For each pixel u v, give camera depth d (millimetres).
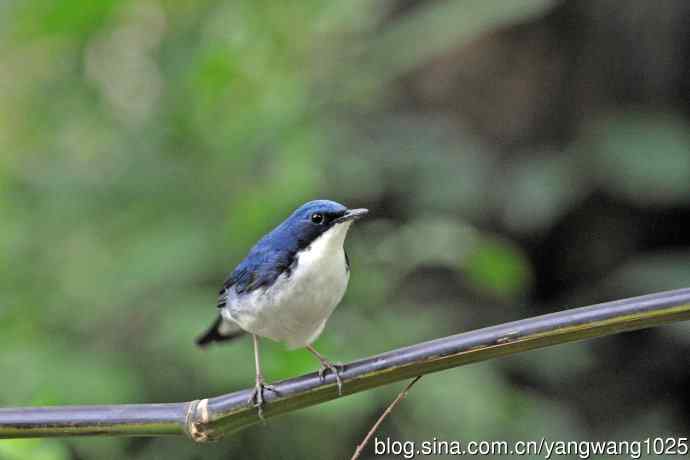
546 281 14242
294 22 11828
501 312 13586
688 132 13492
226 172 11625
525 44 13820
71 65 12617
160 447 11523
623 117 13648
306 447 11672
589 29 13758
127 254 11367
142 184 11719
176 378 11094
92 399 10320
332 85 12281
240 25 11789
